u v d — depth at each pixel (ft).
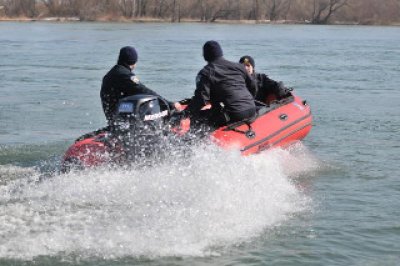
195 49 161.07
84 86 89.92
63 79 98.17
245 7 380.58
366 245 28.09
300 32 267.80
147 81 93.35
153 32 247.70
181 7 375.25
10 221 28.48
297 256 26.53
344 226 30.50
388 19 374.22
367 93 82.84
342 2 382.42
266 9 384.88
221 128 40.42
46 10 392.68
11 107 69.72
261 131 41.75
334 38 219.20
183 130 38.86
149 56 139.95
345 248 27.66
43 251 25.38
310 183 38.75
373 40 209.05
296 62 126.93
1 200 31.91
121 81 39.55
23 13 388.16
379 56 143.13
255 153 40.55
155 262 25.00
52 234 26.99
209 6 375.66
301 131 46.75
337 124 60.08
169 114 39.11
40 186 34.50
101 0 376.48
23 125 58.80
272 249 27.12
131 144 35.78
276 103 46.75
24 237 26.55
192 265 25.00
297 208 32.99
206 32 252.42
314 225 30.40
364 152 48.03
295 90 85.51
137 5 378.32
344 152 47.88
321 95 80.69
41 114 65.41
